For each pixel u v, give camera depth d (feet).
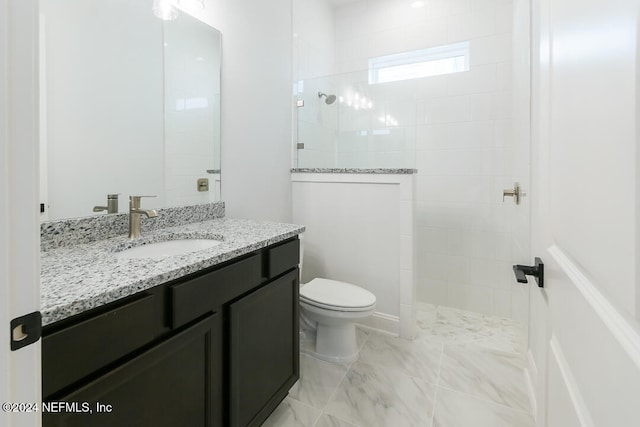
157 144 5.01
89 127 4.16
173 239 4.60
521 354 6.40
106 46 4.30
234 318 3.73
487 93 8.07
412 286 6.91
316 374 5.76
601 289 1.38
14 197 1.16
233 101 6.38
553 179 2.20
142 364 2.67
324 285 6.78
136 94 4.71
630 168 1.12
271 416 4.73
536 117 4.01
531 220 4.65
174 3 5.18
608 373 1.28
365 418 4.69
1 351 1.14
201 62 5.69
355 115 8.34
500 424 4.57
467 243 8.51
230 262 3.74
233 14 6.30
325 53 9.47
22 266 1.19
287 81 7.92
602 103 1.36
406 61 9.09
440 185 8.70
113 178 4.44
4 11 1.11
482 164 8.23
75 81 4.00
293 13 8.05
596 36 1.41
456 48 8.47
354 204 7.47
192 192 5.63
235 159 6.47
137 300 2.65
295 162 8.34
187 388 3.17
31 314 1.23
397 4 9.07
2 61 1.11
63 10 3.85
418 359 6.24
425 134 8.76
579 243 1.64
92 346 2.31
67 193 3.95
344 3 9.68
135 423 2.65
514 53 7.14
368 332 7.31
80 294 2.31
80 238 3.97
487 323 7.84
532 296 5.13
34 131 1.22
